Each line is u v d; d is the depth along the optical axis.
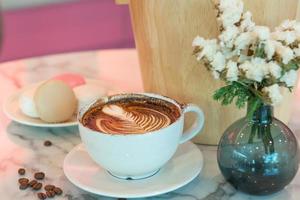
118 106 0.56
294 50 0.43
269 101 0.45
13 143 0.64
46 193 0.52
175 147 0.51
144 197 0.50
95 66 0.90
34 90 0.70
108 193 0.49
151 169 0.51
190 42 0.53
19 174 0.56
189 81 0.56
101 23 1.67
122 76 0.84
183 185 0.51
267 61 0.43
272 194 0.51
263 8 0.50
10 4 1.58
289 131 0.50
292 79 0.44
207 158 0.58
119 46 1.70
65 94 0.66
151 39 0.55
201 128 0.56
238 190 0.52
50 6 1.65
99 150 0.49
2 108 0.73
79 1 1.68
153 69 0.57
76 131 0.67
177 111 0.53
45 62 0.94
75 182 0.51
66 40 1.64
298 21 0.52
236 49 0.44
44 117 0.66
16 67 0.91
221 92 0.47
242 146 0.49
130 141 0.48
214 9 0.50
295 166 0.50
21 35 1.58
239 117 0.57
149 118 0.53
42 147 0.62
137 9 0.55
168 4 0.52
